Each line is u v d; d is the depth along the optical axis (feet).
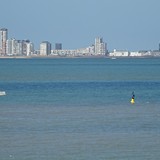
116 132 235.81
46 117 279.90
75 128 245.65
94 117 280.10
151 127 248.52
